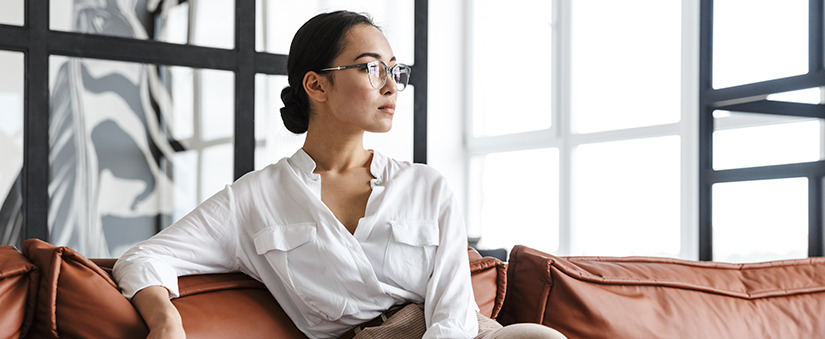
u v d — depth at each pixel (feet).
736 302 6.59
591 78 17.19
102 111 9.42
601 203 16.83
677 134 14.42
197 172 9.97
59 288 4.71
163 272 4.91
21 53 8.87
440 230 5.57
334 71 5.47
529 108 19.38
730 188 11.05
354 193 5.56
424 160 11.19
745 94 10.60
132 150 9.62
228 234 5.30
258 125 10.29
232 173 10.15
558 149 18.08
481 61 20.93
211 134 10.04
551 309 6.00
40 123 8.95
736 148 10.99
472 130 21.18
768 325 6.56
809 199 9.92
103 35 9.41
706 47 11.16
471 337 5.01
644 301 6.23
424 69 11.19
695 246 13.93
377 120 5.48
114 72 9.48
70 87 9.20
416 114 11.14
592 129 17.20
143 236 9.71
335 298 5.17
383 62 5.52
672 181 15.10
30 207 8.91
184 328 4.79
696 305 6.40
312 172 5.57
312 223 5.30
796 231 10.18
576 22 17.58
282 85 10.48
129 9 9.60
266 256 5.27
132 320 4.66
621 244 16.34
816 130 9.81
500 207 20.29
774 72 10.94
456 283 5.27
